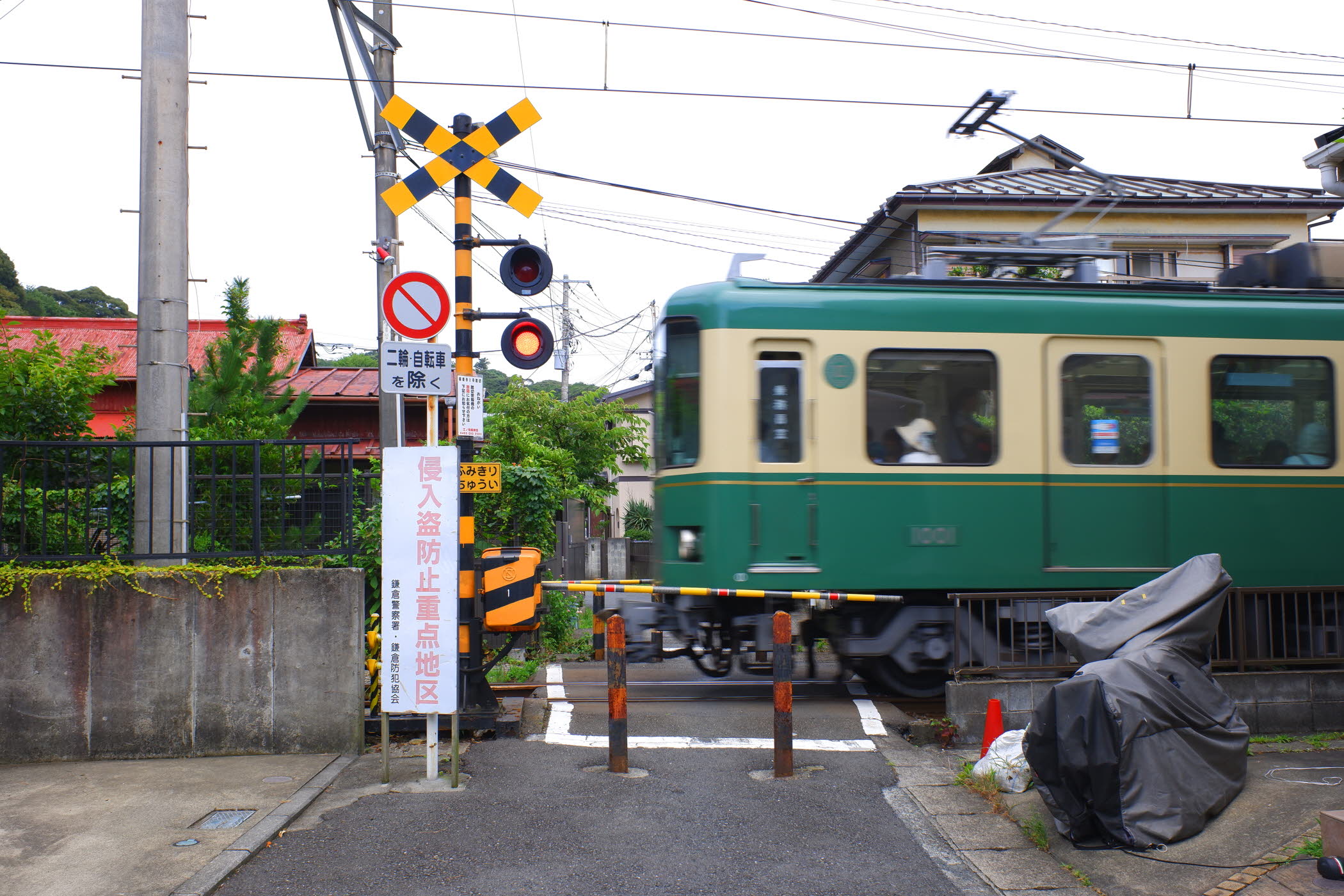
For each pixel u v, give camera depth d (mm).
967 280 7867
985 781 5531
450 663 5574
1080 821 4637
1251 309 7902
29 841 4629
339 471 6781
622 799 5387
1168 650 5219
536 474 10953
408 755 6227
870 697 8023
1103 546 7586
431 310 6152
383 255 11266
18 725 6008
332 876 4328
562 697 7922
